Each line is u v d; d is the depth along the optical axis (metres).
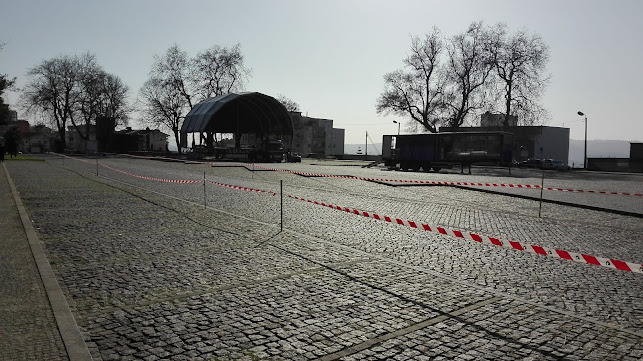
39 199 16.08
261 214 13.31
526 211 15.44
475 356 4.30
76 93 87.06
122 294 5.96
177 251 8.43
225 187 22.19
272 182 26.50
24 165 40.22
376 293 6.11
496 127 69.56
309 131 122.25
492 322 5.15
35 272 6.79
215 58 79.19
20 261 7.41
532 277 7.02
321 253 8.40
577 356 4.33
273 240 9.52
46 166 39.53
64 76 85.50
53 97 85.94
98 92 87.12
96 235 9.84
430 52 65.00
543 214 14.79
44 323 4.87
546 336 4.79
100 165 43.75
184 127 73.00
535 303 5.82
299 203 16.14
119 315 5.23
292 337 4.67
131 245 8.88
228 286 6.36
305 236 9.98
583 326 5.07
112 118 91.25
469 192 21.83
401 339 4.66
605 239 10.62
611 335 4.84
